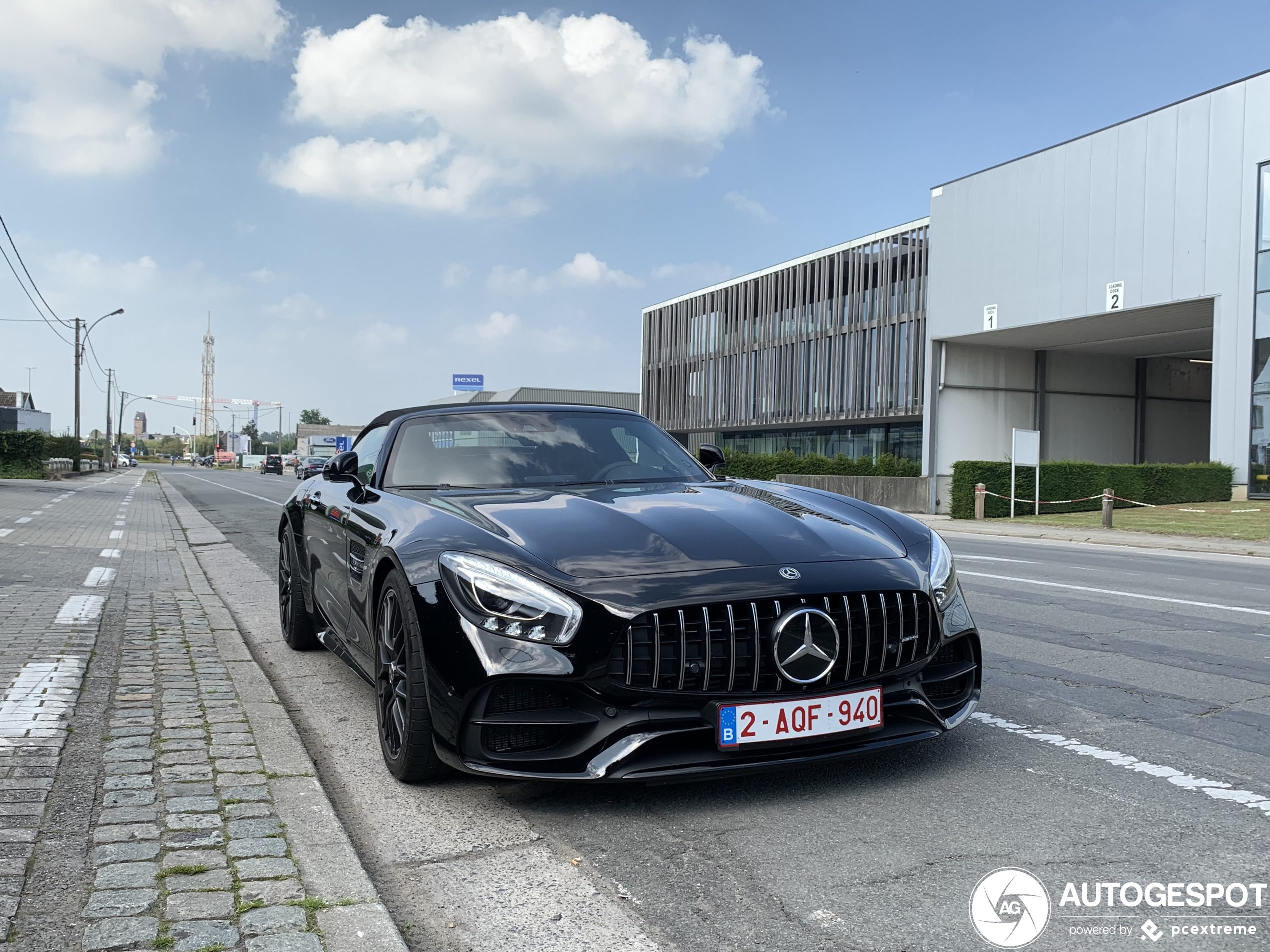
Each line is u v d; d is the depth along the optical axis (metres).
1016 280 26.81
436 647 2.73
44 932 1.92
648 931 2.07
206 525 15.20
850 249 38.62
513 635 2.63
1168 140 23.08
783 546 2.93
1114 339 28.97
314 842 2.42
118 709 3.65
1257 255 21.34
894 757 3.25
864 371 37.59
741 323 46.19
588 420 4.36
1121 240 24.16
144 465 133.12
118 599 6.55
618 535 2.96
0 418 83.81
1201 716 3.77
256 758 3.08
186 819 2.55
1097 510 22.53
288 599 5.32
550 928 2.09
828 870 2.36
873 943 2.00
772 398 43.50
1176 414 34.62
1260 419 21.42
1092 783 2.98
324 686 4.42
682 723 2.64
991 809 2.76
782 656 2.66
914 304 35.03
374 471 4.15
